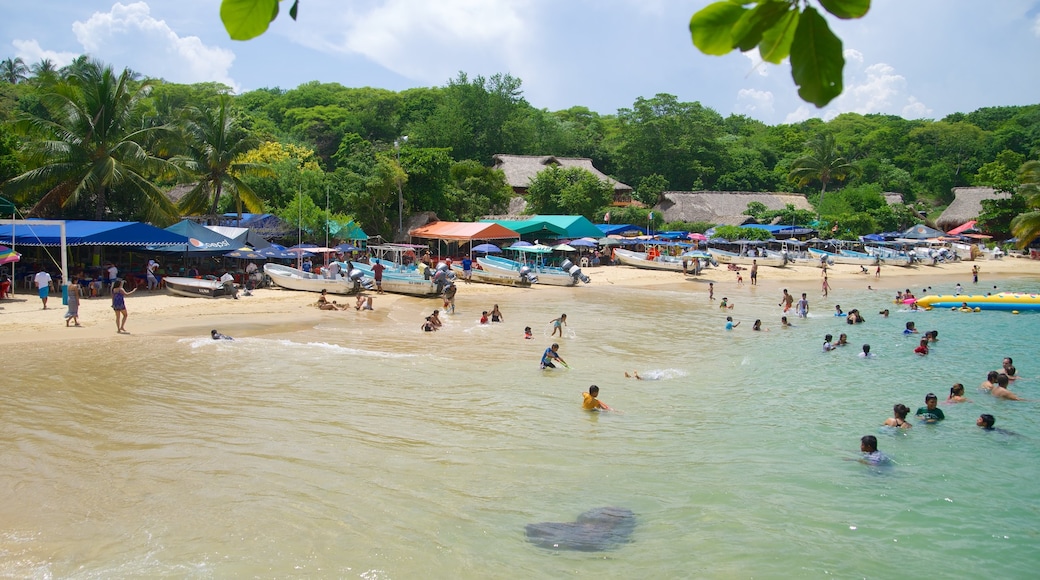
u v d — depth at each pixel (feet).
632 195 259.19
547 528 30.71
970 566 27.99
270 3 6.34
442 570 26.91
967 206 250.78
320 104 291.79
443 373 60.70
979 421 46.39
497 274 137.90
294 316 91.20
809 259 193.36
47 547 28.17
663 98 272.92
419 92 296.30
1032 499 34.60
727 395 55.21
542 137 280.10
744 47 5.74
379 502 33.14
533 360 67.67
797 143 306.35
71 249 117.08
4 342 68.39
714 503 33.73
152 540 28.89
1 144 123.03
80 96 115.03
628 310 107.55
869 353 71.56
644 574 26.89
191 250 116.57
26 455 38.17
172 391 52.11
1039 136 281.74
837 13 5.45
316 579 26.07
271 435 42.57
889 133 305.12
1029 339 82.79
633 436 44.11
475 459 39.29
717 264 181.57
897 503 33.94
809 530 30.89
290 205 148.46
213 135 138.00
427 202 173.88
